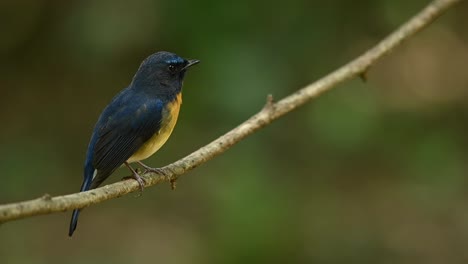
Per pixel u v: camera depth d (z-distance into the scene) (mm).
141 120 8281
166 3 12664
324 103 13023
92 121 14898
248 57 12422
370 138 12867
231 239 11727
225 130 12461
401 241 12875
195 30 12594
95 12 12844
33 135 14625
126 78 14367
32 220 13734
